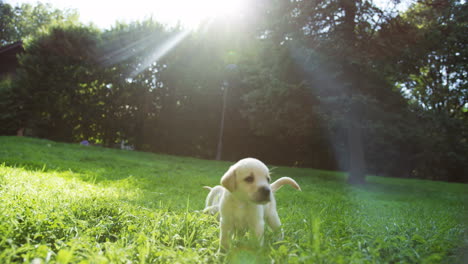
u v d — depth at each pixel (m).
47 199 4.14
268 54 17.19
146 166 12.38
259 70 17.59
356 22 15.00
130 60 22.89
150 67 23.30
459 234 3.49
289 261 2.26
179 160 17.12
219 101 23.81
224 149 25.53
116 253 2.43
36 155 11.03
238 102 23.52
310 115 15.74
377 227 4.04
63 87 22.17
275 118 16.17
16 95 22.47
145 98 23.34
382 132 14.91
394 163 22.11
